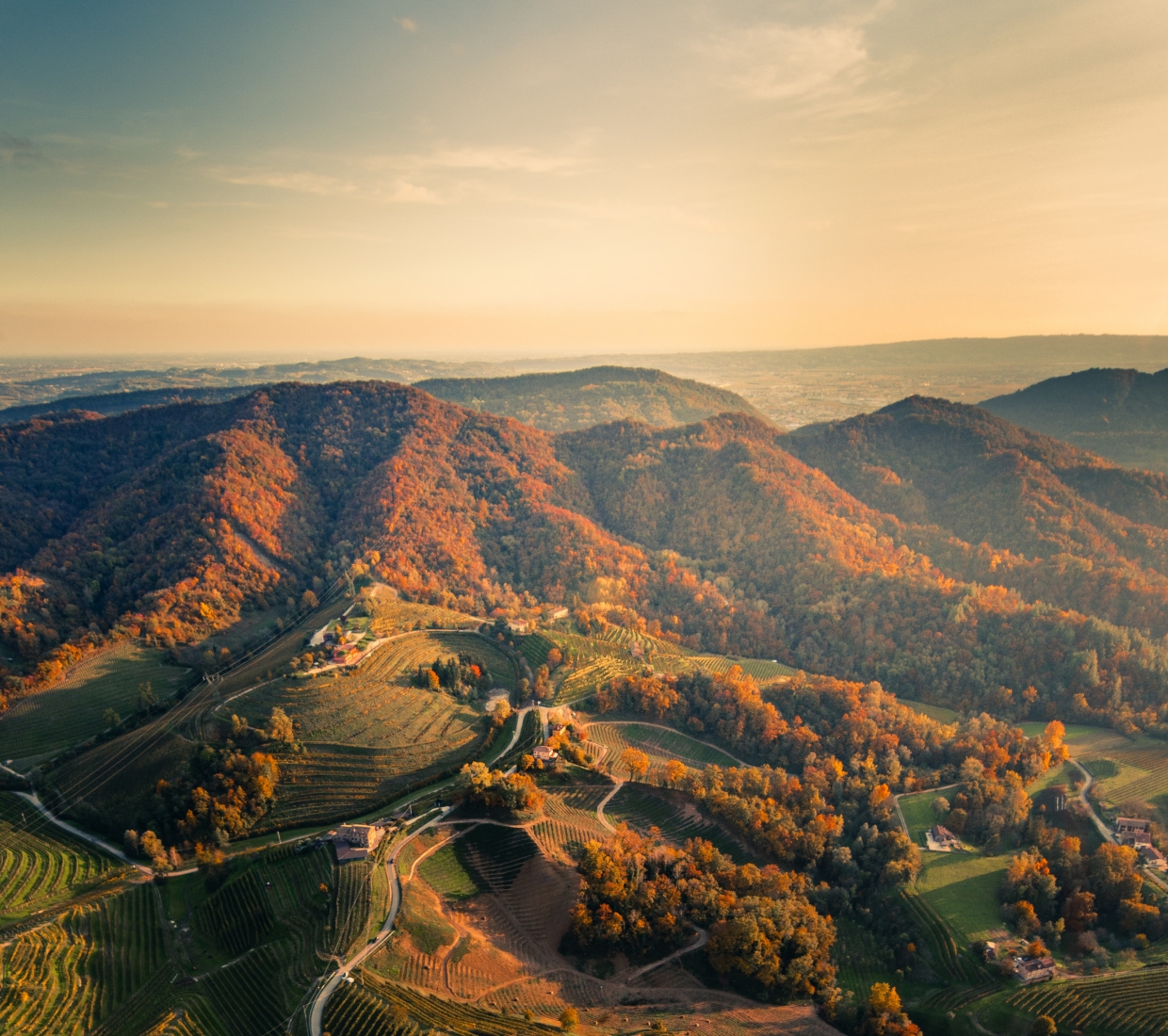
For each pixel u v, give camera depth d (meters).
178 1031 108.75
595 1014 118.44
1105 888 164.12
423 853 148.38
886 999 127.31
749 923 130.62
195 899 143.62
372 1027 103.12
